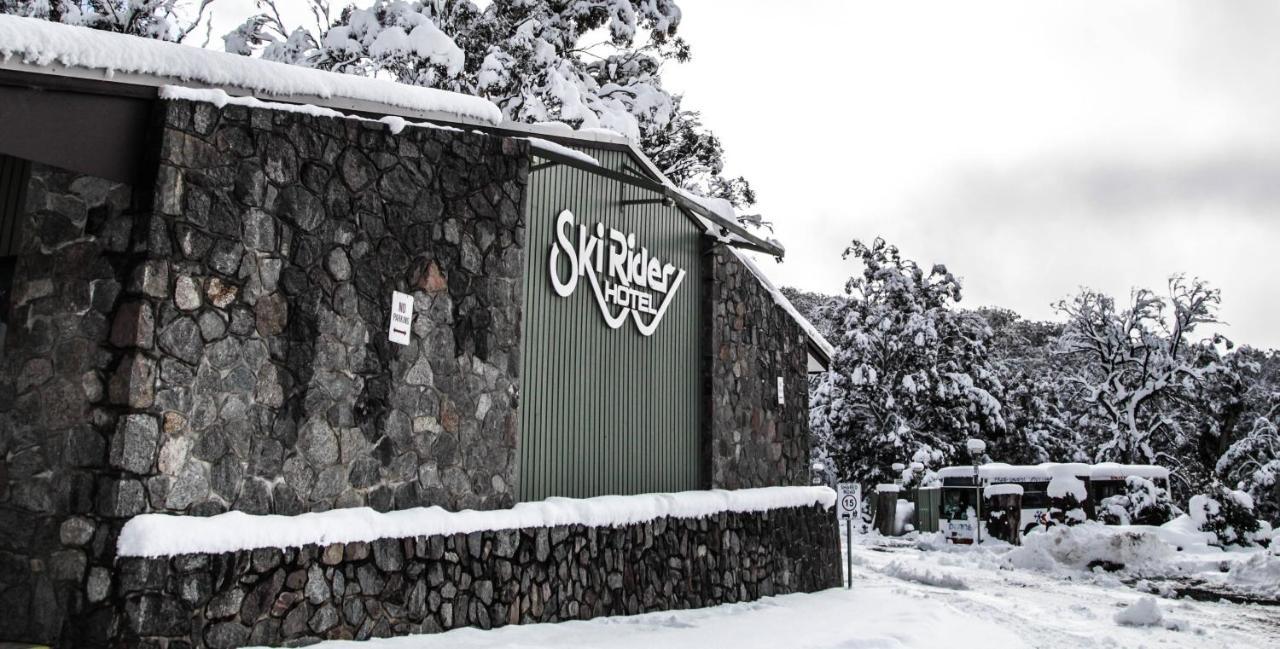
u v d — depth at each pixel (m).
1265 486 33.78
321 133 7.70
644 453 11.73
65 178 6.85
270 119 7.31
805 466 15.45
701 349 13.08
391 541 7.74
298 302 7.39
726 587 11.79
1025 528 25.22
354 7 19.98
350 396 7.73
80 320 6.59
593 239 11.04
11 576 6.52
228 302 6.90
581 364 10.77
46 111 6.09
